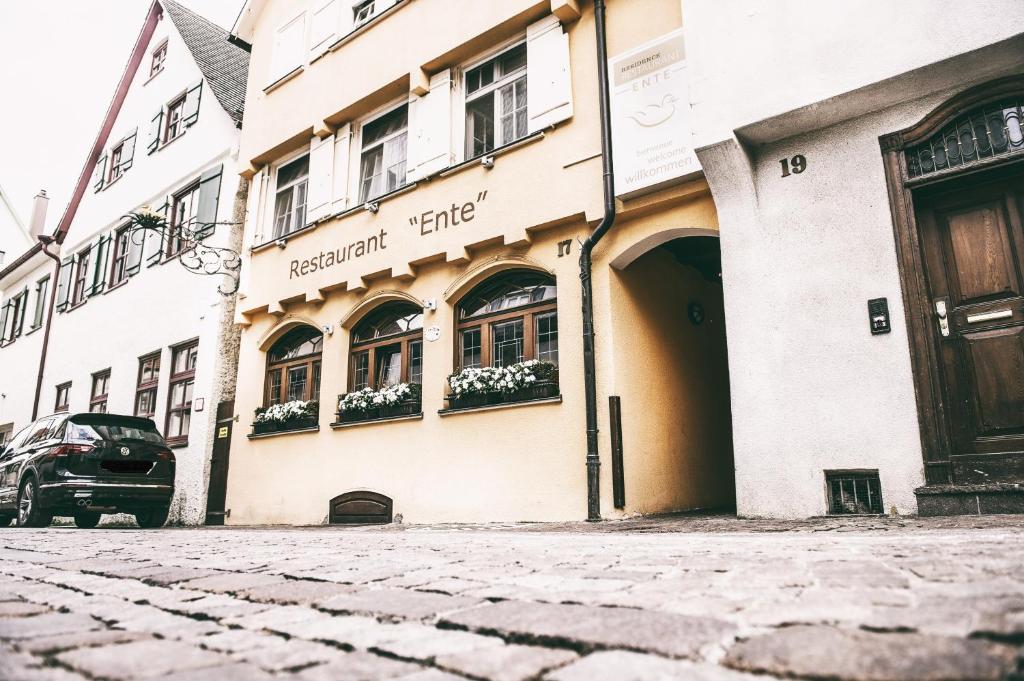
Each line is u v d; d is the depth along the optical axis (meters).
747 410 6.09
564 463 7.55
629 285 8.02
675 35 7.39
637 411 7.71
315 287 10.81
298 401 10.89
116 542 6.01
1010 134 5.26
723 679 1.25
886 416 5.45
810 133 6.18
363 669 1.43
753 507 5.94
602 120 7.72
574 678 1.28
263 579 2.93
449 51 9.54
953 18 5.34
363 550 4.35
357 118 11.17
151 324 14.88
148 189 16.33
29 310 21.06
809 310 5.93
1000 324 5.19
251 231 12.44
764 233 6.27
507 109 9.17
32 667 1.52
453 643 1.63
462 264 9.04
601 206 7.73
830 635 1.45
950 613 1.55
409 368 9.66
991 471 4.98
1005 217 5.30
